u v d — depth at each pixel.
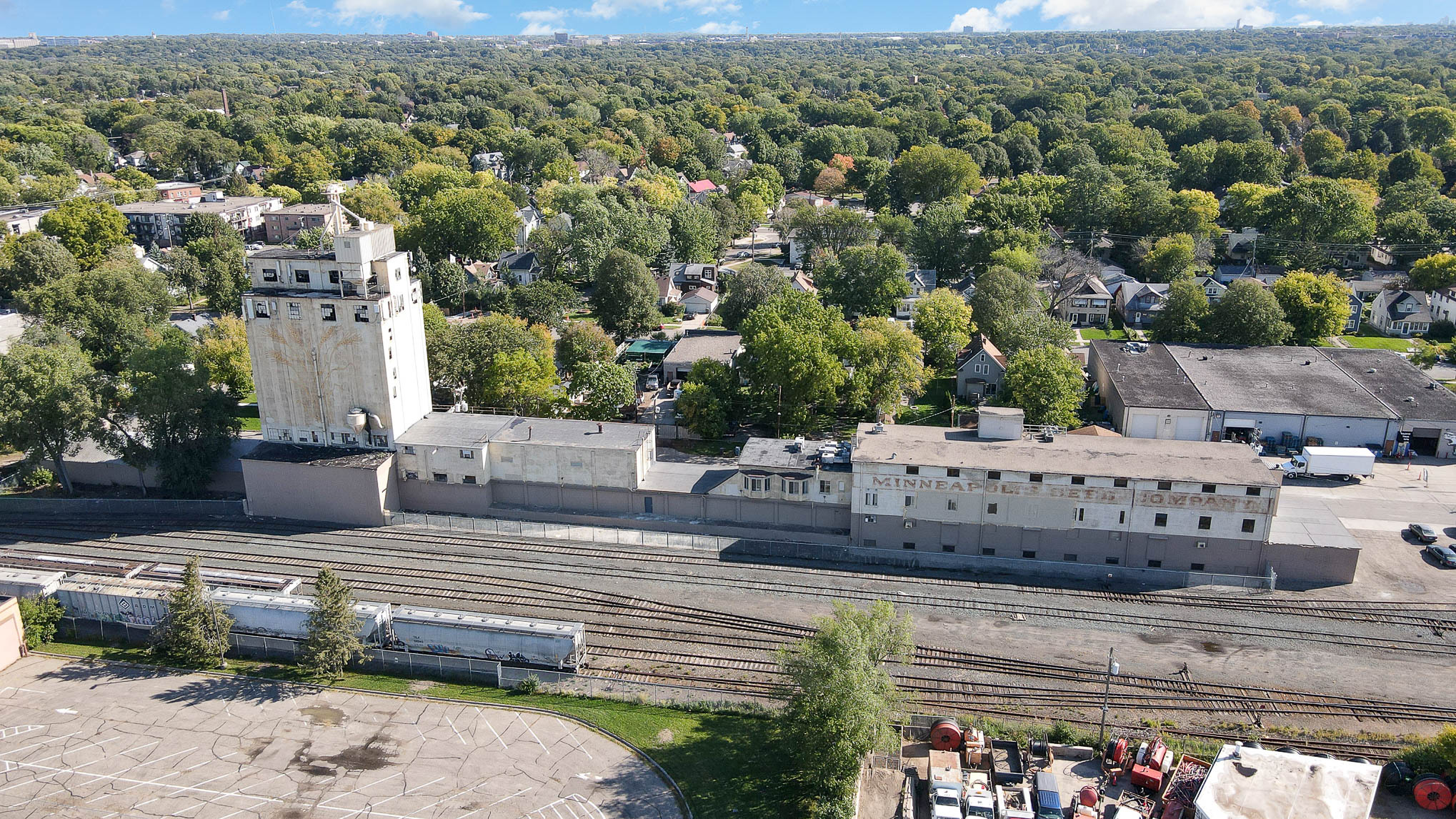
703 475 93.69
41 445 94.88
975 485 80.25
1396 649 69.38
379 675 68.44
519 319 128.50
